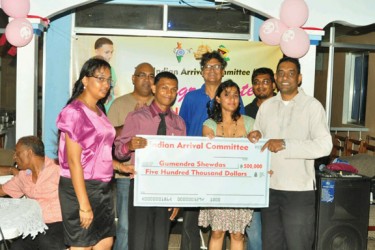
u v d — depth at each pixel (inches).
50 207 161.9
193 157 170.9
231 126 177.9
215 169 172.1
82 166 141.3
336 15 245.6
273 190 175.0
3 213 145.5
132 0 272.1
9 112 353.7
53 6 235.3
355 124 374.0
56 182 162.1
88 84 142.6
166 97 169.9
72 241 145.1
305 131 170.1
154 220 172.7
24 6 220.8
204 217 182.9
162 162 169.6
